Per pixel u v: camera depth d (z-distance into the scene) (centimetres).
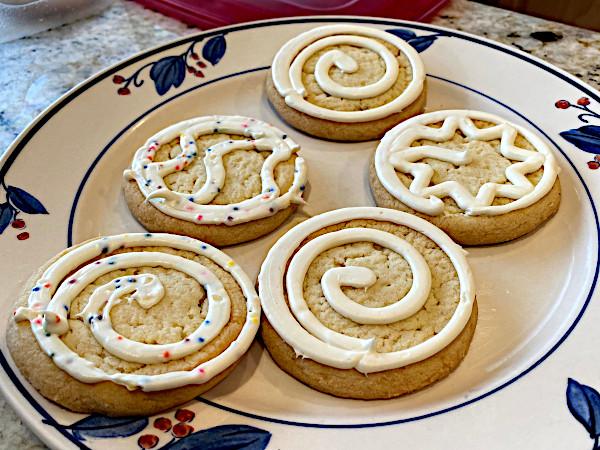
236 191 28
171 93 33
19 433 22
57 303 23
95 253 25
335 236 26
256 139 30
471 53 34
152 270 25
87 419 21
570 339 24
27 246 27
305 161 31
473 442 21
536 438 21
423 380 23
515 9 42
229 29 35
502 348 25
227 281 25
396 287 25
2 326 23
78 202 28
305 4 39
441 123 31
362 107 32
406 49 34
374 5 39
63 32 39
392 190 28
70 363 22
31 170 29
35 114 34
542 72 33
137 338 23
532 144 30
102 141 31
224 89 34
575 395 22
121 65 33
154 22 39
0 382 22
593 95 32
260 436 21
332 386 23
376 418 22
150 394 22
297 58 33
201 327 23
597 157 30
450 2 41
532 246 28
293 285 25
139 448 21
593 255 27
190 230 27
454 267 26
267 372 24
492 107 33
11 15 38
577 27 39
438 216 28
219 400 23
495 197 28
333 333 23
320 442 21
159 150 30
